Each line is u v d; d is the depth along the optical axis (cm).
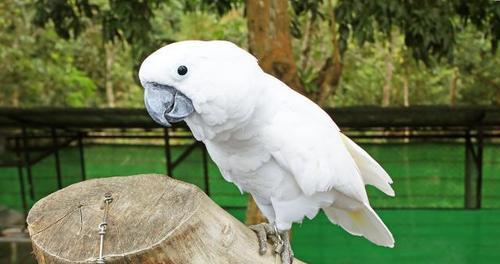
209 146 241
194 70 192
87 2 581
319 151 230
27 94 998
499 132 726
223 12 583
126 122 646
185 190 197
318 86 442
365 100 1015
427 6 496
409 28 504
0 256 673
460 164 668
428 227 587
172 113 198
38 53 974
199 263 186
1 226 753
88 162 760
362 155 263
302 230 589
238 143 225
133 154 756
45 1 571
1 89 970
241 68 199
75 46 1022
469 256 581
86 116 602
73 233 183
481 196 643
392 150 677
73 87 1038
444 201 671
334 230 586
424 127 621
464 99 1011
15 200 802
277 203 246
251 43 402
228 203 680
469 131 640
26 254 680
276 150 226
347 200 255
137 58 567
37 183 773
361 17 503
